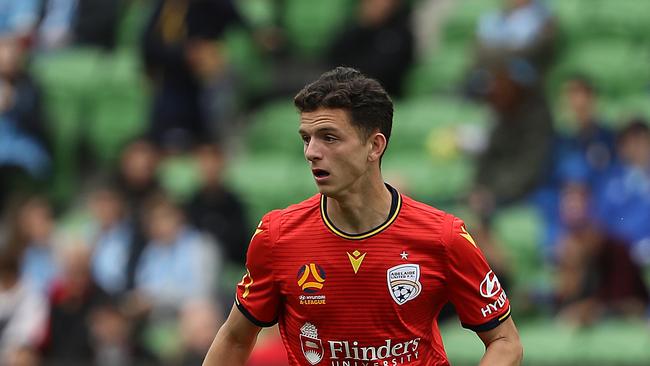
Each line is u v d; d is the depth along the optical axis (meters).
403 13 39.88
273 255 14.07
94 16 43.12
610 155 33.22
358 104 13.34
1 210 38.19
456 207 33.53
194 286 31.94
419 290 13.80
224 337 14.71
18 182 38.47
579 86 33.56
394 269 13.73
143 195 33.56
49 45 42.88
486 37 38.19
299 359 14.32
